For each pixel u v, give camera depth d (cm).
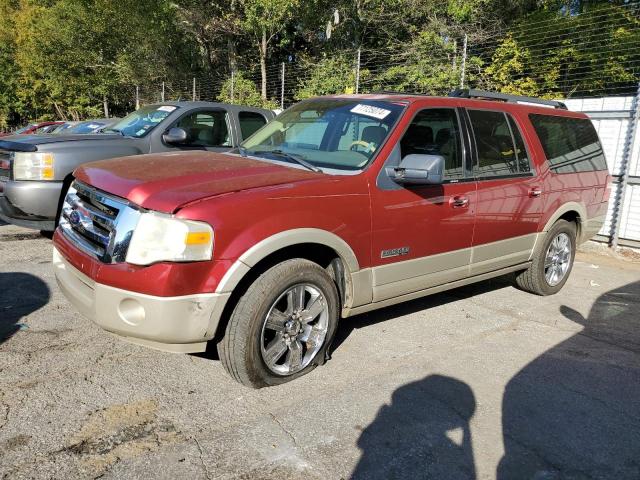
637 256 779
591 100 842
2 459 257
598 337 455
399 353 402
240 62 2258
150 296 284
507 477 265
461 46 1494
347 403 324
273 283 315
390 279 388
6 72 3306
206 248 290
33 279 522
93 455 264
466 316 492
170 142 682
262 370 323
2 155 616
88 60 2656
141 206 297
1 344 381
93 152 623
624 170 793
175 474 253
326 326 351
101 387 330
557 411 329
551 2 1576
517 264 514
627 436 305
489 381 364
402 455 277
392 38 1795
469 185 434
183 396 324
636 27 1251
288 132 447
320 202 337
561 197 536
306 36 2108
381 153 379
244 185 321
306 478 255
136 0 2211
